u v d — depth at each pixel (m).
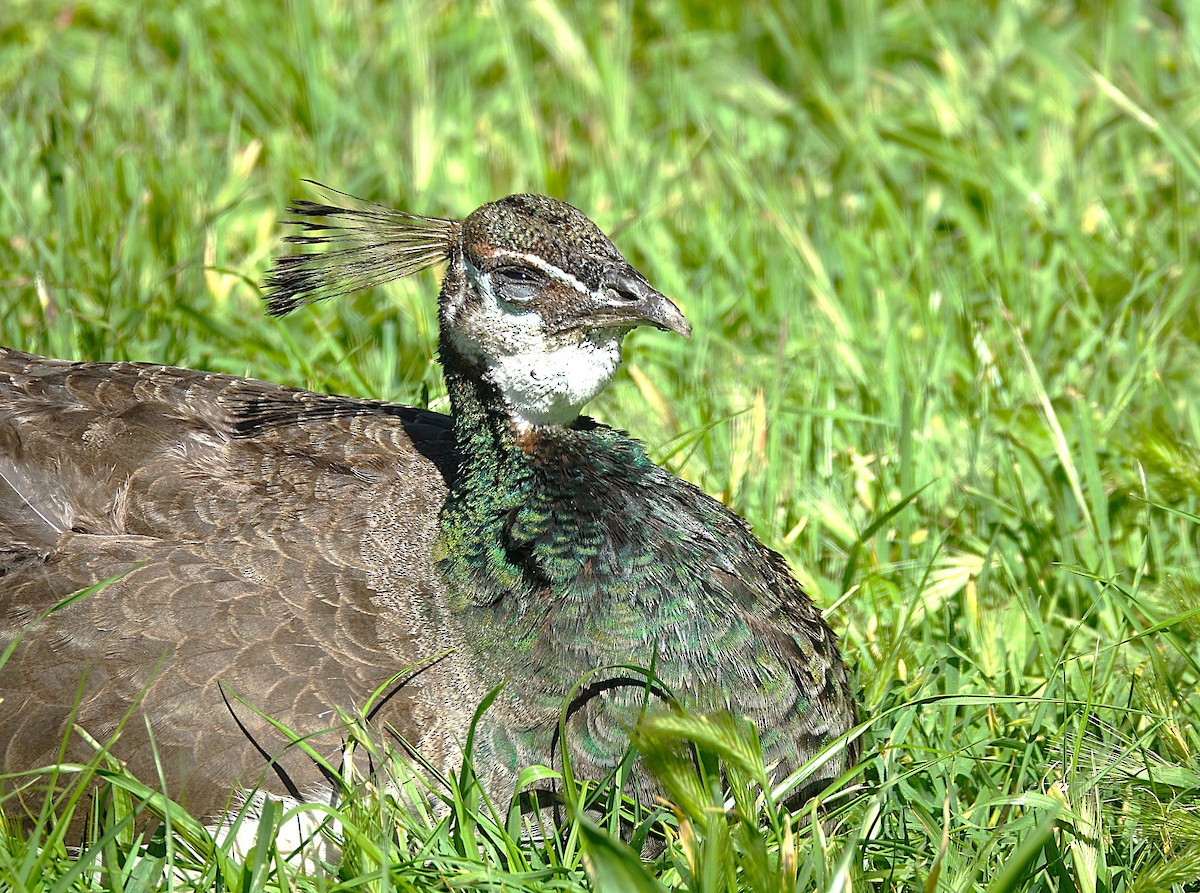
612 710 8.81
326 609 9.10
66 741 8.42
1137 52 17.06
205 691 8.84
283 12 17.75
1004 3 17.80
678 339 13.41
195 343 13.03
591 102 16.67
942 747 9.36
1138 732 9.52
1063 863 8.31
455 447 10.29
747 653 9.00
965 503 11.73
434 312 13.48
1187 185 15.23
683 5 18.80
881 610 10.80
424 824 8.60
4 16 17.92
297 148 15.66
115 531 9.54
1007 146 16.00
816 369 12.72
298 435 10.20
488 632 9.02
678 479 9.70
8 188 14.21
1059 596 10.98
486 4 17.98
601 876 7.42
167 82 16.73
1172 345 13.26
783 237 13.95
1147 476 11.48
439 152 15.54
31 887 7.86
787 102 17.06
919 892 8.27
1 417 9.92
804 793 9.11
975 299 13.79
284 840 8.66
